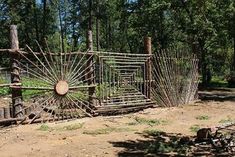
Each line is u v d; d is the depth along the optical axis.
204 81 41.44
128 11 45.81
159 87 20.73
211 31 35.84
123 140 13.14
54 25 73.12
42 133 14.18
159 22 45.16
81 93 17.62
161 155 11.20
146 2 42.69
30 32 68.94
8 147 12.23
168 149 11.73
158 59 20.66
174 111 19.61
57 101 16.92
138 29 47.25
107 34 83.25
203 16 36.47
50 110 16.84
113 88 18.70
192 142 12.36
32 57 16.89
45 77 16.64
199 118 17.73
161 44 46.84
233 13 35.25
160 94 20.80
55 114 16.81
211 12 36.47
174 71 21.66
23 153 11.48
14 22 66.25
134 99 19.48
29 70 16.52
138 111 19.48
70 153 11.38
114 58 18.67
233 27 35.62
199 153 11.31
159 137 13.66
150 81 20.16
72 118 17.20
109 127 15.56
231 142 11.89
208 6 36.16
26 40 68.88
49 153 11.42
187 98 22.77
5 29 68.38
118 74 18.88
